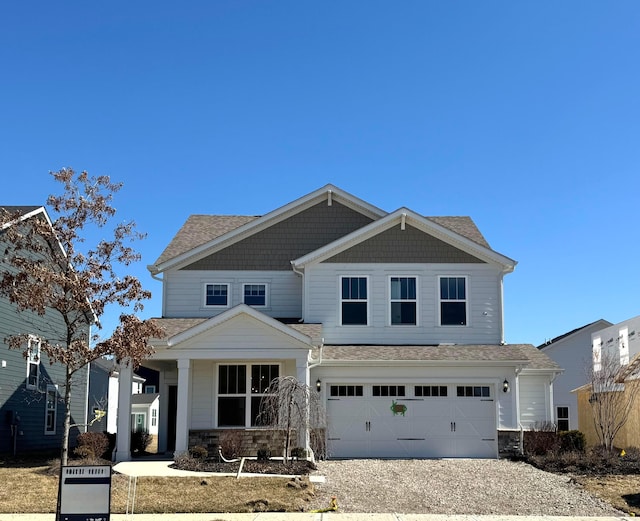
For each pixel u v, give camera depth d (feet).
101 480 39.65
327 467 66.49
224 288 86.12
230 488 55.31
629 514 50.57
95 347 48.62
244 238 87.30
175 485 55.93
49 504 50.42
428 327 81.92
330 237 87.51
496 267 82.94
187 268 86.28
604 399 76.18
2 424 78.28
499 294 82.58
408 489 58.29
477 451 76.18
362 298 82.43
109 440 76.07
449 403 77.10
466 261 83.05
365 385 77.41
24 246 51.31
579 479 61.82
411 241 83.30
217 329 71.20
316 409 68.08
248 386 74.79
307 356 70.85
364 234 83.05
